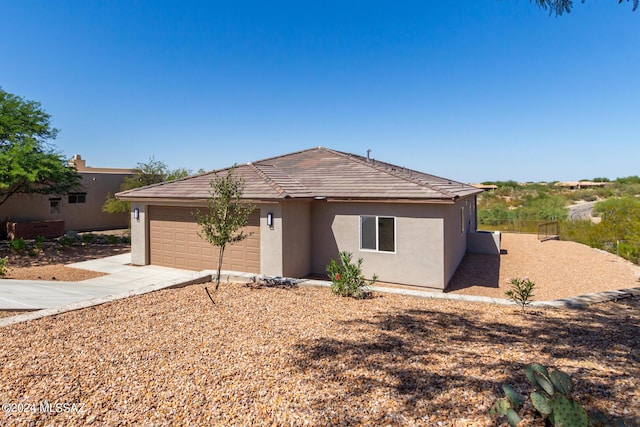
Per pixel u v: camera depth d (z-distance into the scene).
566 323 6.68
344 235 13.23
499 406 3.45
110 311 7.25
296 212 12.83
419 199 11.55
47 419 3.76
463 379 4.45
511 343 5.67
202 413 3.86
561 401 3.28
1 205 22.81
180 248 14.28
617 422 3.23
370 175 14.48
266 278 10.05
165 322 6.68
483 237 18.25
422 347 5.54
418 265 12.01
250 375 4.66
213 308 7.59
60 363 4.96
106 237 21.23
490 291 11.94
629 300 8.33
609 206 24.89
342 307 7.79
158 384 4.44
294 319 6.94
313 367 4.87
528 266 15.33
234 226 9.27
